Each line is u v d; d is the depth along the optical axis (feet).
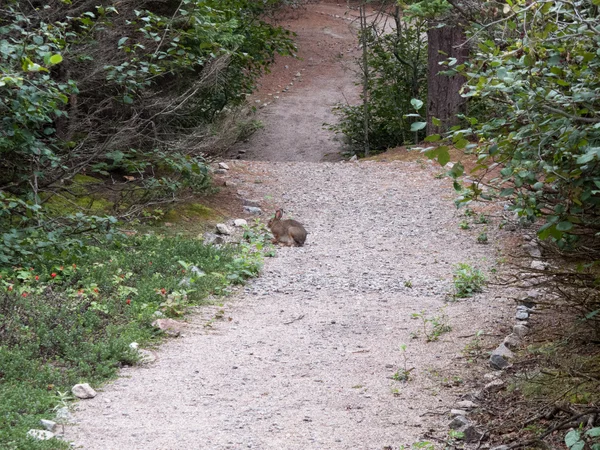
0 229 33.83
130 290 31.53
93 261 34.99
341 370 25.23
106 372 23.95
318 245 43.45
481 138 17.22
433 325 29.91
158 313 29.84
